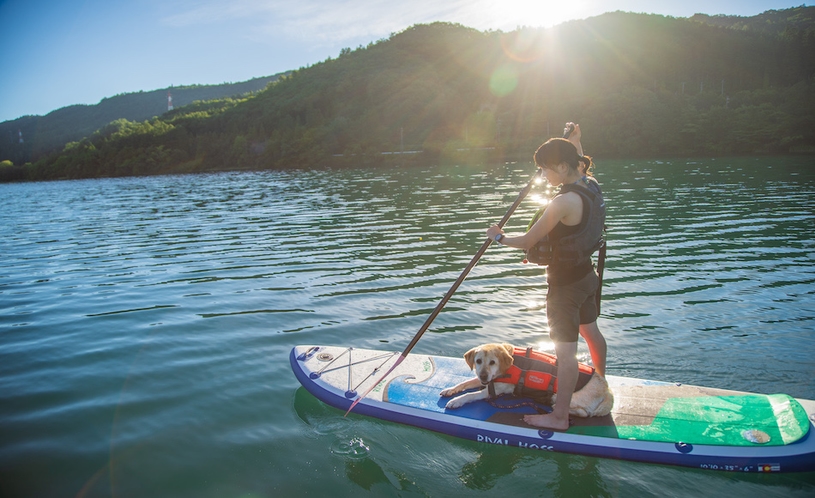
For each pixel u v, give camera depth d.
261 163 89.25
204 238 13.12
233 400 4.57
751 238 10.54
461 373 4.74
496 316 6.45
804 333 5.59
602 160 53.94
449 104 112.56
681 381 4.70
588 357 5.21
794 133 57.78
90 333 6.27
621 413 4.02
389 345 5.67
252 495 3.37
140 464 3.70
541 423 3.92
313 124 110.31
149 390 4.79
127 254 11.39
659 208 15.59
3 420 4.32
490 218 14.68
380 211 17.39
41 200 32.75
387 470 3.63
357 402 4.35
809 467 3.50
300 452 3.83
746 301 6.70
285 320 6.52
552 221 3.61
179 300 7.50
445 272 8.64
